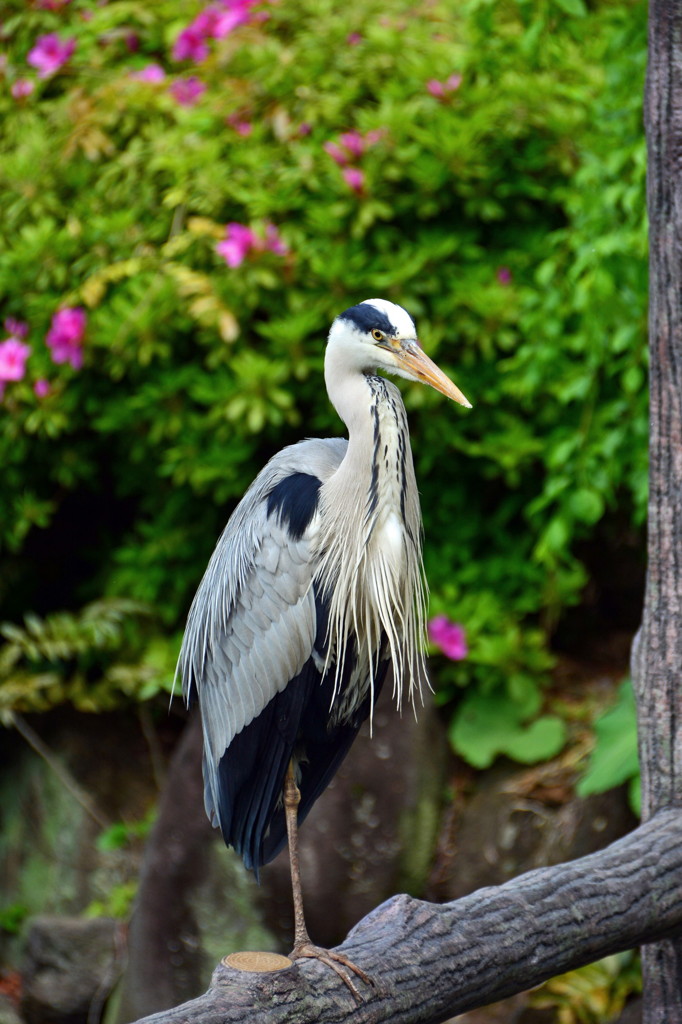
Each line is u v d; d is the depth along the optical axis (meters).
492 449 8.98
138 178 9.36
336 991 4.39
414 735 8.73
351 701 6.12
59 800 10.05
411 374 5.62
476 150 8.72
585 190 8.59
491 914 4.81
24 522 9.79
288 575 5.64
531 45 8.57
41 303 9.14
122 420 9.34
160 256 9.02
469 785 9.00
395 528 5.67
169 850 8.73
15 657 9.71
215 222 9.16
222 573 5.95
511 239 9.23
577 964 5.00
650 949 5.81
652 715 5.79
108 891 9.70
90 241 9.24
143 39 10.24
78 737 10.17
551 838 8.49
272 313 8.99
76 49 9.99
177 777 8.85
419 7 9.62
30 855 10.16
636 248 8.12
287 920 8.48
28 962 9.48
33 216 9.67
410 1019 4.49
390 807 8.57
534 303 8.64
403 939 4.66
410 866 8.57
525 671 9.20
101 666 10.44
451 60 9.00
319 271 8.68
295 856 5.64
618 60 8.49
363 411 5.66
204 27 9.45
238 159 8.88
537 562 9.36
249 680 5.75
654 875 5.16
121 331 8.77
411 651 5.88
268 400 8.86
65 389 9.32
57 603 10.98
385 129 8.58
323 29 9.12
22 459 9.84
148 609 9.91
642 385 8.64
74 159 9.55
